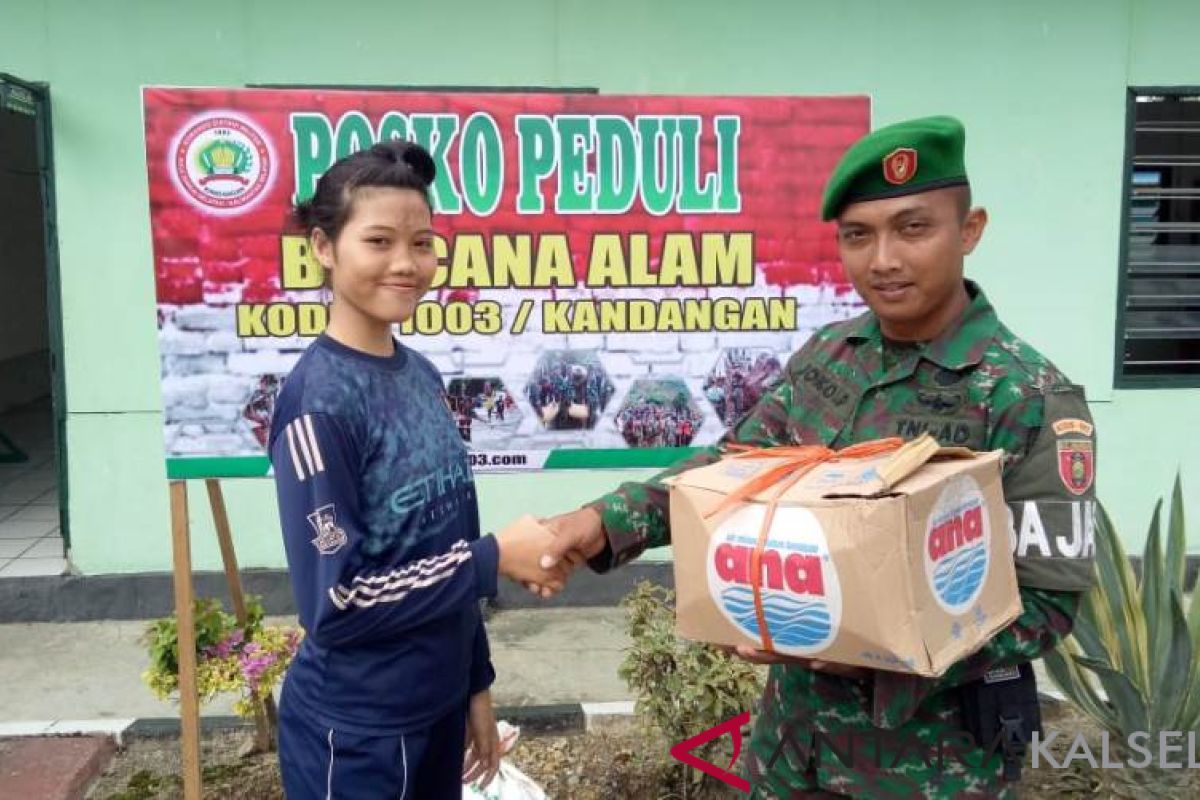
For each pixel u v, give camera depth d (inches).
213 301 114.0
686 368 124.7
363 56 168.9
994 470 56.2
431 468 68.0
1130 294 191.5
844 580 51.9
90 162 165.8
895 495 51.3
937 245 59.7
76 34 163.3
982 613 55.0
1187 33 179.6
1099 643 112.4
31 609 173.2
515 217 121.3
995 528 55.9
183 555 101.2
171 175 112.7
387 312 65.3
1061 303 184.9
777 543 54.3
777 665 70.8
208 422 115.2
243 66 167.5
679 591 60.3
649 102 120.2
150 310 169.5
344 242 64.9
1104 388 186.7
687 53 173.5
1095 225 183.5
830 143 121.7
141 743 131.3
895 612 50.8
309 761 68.2
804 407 69.1
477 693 81.0
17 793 116.0
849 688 65.0
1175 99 185.5
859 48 175.8
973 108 178.9
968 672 58.2
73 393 170.2
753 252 123.0
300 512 62.4
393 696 66.8
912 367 63.3
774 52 174.7
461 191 120.3
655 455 126.0
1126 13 177.9
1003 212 182.2
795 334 124.5
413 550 66.7
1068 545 58.1
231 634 117.2
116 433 171.5
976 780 62.4
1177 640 104.2
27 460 284.7
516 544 67.2
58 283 167.5
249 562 175.8
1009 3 176.4
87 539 173.5
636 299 123.4
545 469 125.5
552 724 134.4
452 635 69.8
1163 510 189.2
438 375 75.4
